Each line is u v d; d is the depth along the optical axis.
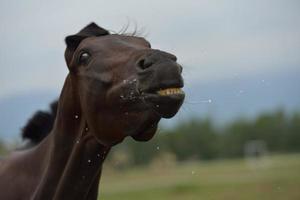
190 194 36.31
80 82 5.27
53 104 6.31
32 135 6.40
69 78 5.44
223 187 37.38
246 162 80.62
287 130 105.19
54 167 5.50
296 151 104.44
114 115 4.96
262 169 56.84
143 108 4.72
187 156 84.81
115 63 4.99
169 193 37.47
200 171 62.44
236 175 50.03
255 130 104.31
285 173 46.47
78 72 5.32
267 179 39.69
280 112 107.31
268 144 105.06
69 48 5.48
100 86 5.03
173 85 4.50
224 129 101.81
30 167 5.79
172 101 4.47
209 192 35.78
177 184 40.28
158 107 4.52
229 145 100.00
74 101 5.39
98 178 5.57
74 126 5.44
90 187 5.49
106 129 5.05
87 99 5.14
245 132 103.12
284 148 104.69
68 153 5.47
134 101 4.77
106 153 5.41
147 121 4.76
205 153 92.75
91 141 5.32
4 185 5.81
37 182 5.67
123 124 4.91
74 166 5.39
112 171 61.72
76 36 5.47
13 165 5.91
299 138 104.88
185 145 84.31
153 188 40.12
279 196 31.17
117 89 4.89
